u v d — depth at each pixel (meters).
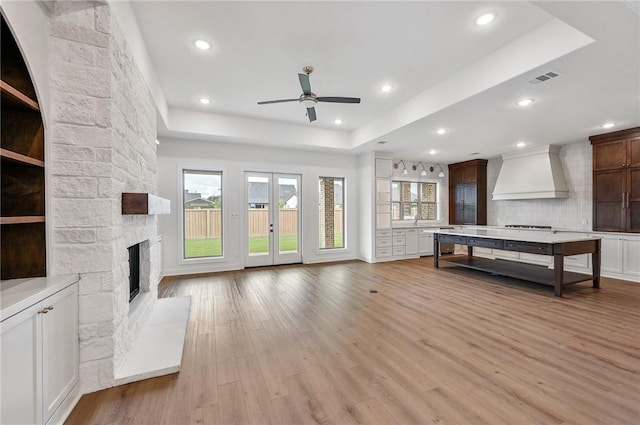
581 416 1.61
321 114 5.11
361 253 6.95
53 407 1.51
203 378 2.00
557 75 2.85
